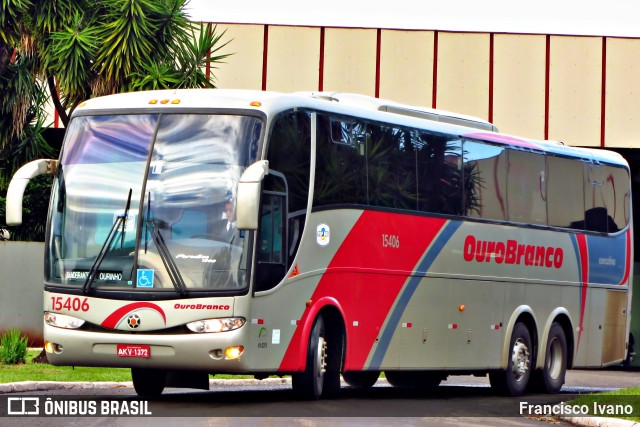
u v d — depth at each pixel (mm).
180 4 29125
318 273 18328
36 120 31203
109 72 28297
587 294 26188
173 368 16797
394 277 20312
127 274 16953
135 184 17266
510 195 23719
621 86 40406
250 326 16797
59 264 17375
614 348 27203
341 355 18984
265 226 17156
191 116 17484
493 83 40250
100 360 17000
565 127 40406
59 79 28672
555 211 25109
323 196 18500
